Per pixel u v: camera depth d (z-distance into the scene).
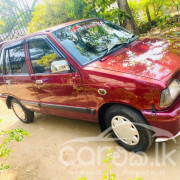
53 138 3.68
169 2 7.41
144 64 2.46
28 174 2.94
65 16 8.75
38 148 3.50
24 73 3.69
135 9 8.09
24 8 9.39
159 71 2.28
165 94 2.14
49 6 8.77
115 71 2.46
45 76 3.22
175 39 3.17
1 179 2.99
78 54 2.87
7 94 4.40
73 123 4.00
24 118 4.58
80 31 3.28
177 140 2.78
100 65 2.67
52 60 3.07
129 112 2.45
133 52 2.85
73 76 2.80
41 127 4.25
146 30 8.24
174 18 7.19
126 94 2.36
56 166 2.93
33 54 3.37
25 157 3.36
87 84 2.68
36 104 3.80
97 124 3.70
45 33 3.15
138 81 2.24
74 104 3.08
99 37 3.27
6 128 4.72
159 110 2.22
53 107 3.48
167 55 2.58
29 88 3.66
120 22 5.80
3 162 3.38
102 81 2.51
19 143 3.84
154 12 8.09
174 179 2.26
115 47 3.08
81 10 5.83
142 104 2.29
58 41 3.00
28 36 3.46
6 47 3.96
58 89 3.11
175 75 2.30
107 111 2.72
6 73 4.16
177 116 2.17
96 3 5.71
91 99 2.76
